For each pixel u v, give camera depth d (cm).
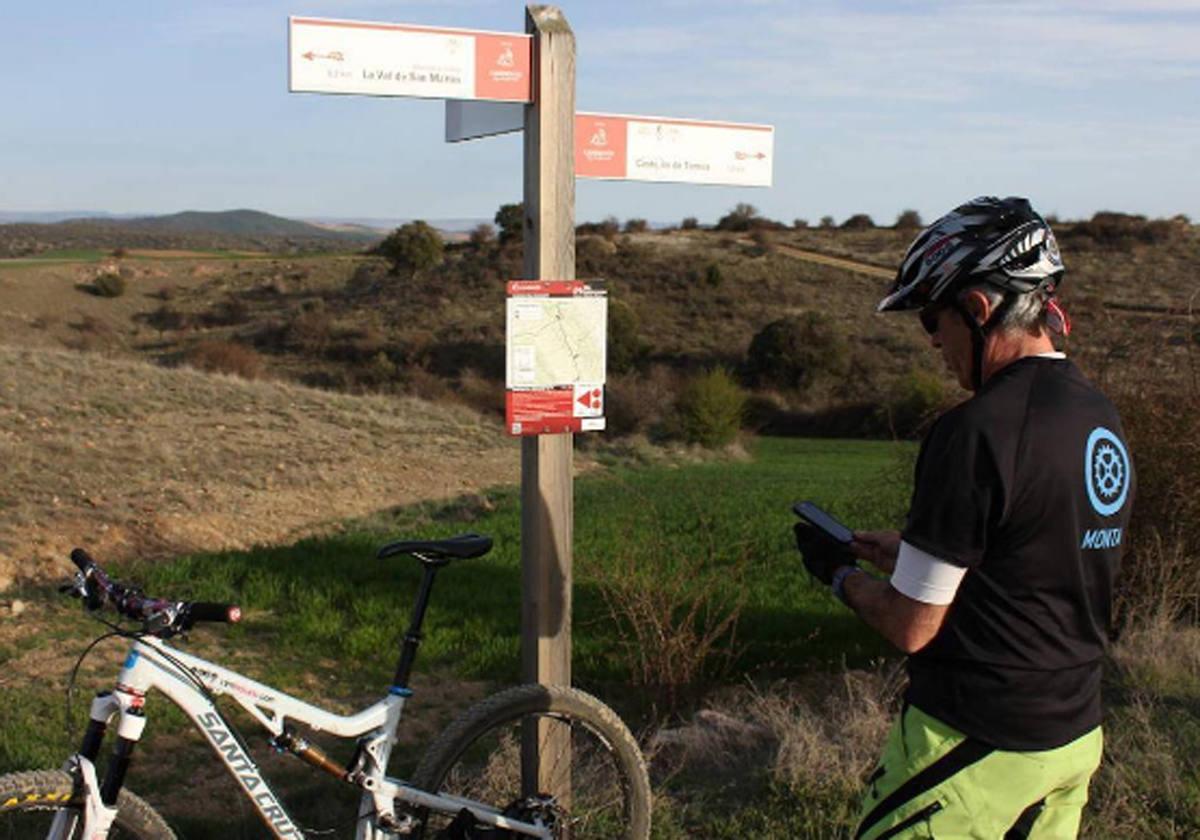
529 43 382
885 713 525
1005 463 226
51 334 6956
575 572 1002
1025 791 236
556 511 400
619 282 6869
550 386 388
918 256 250
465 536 364
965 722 236
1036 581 230
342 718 338
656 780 492
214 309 7812
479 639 830
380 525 1450
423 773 355
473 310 6381
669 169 415
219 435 1877
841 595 255
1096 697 245
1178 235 7488
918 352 5162
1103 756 465
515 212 7894
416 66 362
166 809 509
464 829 355
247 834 477
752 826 436
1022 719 233
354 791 523
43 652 749
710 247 8075
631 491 1827
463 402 4656
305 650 802
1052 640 233
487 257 7519
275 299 8075
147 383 2180
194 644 802
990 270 239
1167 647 604
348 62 352
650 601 700
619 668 738
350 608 923
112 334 7181
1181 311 799
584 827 389
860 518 1066
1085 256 6906
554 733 385
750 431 4072
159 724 616
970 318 244
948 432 232
